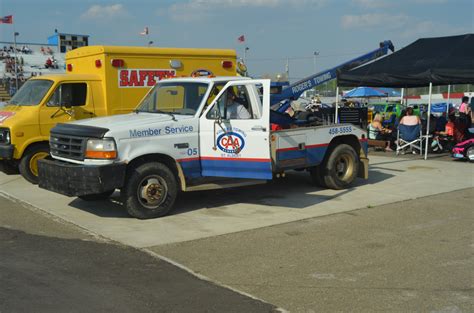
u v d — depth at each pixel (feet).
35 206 28.07
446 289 15.93
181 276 17.17
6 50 131.13
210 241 21.33
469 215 25.54
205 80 27.07
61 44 142.51
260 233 22.52
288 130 28.43
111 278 16.93
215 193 31.40
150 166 24.67
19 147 33.58
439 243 20.88
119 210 26.99
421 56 45.78
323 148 30.66
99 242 21.17
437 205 27.78
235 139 25.58
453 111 61.11
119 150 23.68
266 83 25.09
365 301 15.03
